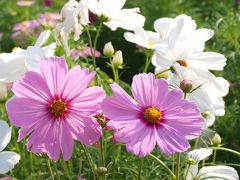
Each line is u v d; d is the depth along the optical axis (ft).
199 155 2.11
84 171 2.64
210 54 2.01
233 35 4.10
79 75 1.71
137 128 1.69
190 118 1.71
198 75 2.01
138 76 1.75
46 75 1.70
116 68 2.41
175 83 2.02
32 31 5.34
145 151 1.65
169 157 2.62
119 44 5.46
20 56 1.87
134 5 6.04
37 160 2.81
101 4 2.23
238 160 3.12
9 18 6.77
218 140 2.36
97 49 5.53
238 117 3.34
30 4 6.79
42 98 1.72
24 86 1.69
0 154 1.90
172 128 1.71
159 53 1.99
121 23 2.28
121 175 2.53
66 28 1.94
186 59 2.00
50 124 1.73
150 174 2.52
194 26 2.08
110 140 2.64
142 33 2.40
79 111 1.73
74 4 2.03
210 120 2.24
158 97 1.75
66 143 1.73
